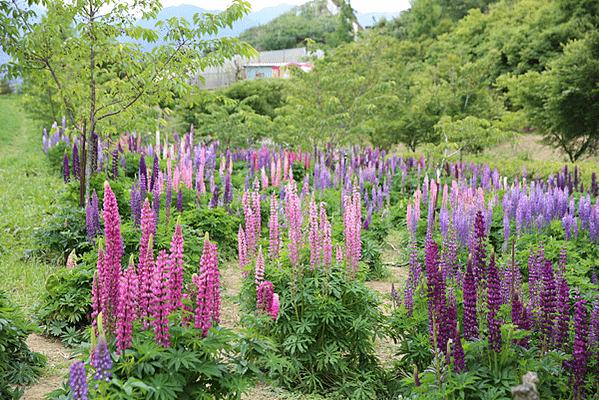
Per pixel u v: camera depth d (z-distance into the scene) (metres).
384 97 21.88
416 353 4.93
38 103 18.81
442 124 18.81
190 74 9.97
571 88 24.19
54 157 15.55
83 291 6.11
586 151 28.45
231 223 10.58
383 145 30.81
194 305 3.52
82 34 8.88
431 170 18.47
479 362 4.07
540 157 32.06
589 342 4.26
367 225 11.42
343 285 5.44
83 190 9.32
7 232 9.30
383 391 5.27
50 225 8.80
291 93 23.86
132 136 16.91
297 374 5.22
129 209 9.81
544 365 3.97
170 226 8.45
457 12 70.62
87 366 3.07
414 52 58.12
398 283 9.69
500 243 10.62
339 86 21.11
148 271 3.20
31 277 7.37
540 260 5.73
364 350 5.37
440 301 4.28
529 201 11.18
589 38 25.19
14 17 8.27
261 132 23.20
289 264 5.60
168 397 2.89
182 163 12.50
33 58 8.62
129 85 9.18
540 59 38.00
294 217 5.79
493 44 42.09
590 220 9.99
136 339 3.18
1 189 12.79
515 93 28.33
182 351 3.21
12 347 4.85
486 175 15.90
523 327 4.43
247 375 3.69
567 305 4.37
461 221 8.67
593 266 8.10
